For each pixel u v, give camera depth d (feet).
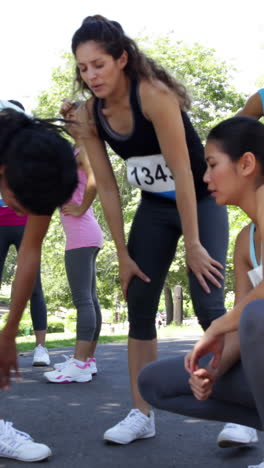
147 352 10.74
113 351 21.95
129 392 14.39
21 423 11.72
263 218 7.27
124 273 10.71
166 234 10.61
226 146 7.63
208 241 10.37
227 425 10.06
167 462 9.53
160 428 11.38
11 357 8.11
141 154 10.34
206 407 8.07
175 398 8.16
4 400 13.55
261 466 8.51
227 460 9.60
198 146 10.50
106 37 9.64
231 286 68.64
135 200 66.74
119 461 9.60
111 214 10.90
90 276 15.79
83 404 13.20
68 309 96.94
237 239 8.46
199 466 9.34
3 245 16.65
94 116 10.53
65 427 11.46
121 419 12.01
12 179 6.24
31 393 14.24
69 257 15.64
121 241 10.83
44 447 9.69
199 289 10.12
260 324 6.78
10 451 9.66
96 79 9.74
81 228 15.57
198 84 74.28
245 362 7.02
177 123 9.85
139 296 10.55
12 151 6.25
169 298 84.94
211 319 10.02
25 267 7.83
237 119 7.73
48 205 6.40
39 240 7.79
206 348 7.51
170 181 10.32
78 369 15.55
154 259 10.56
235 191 7.71
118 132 10.33
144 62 9.86
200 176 10.44
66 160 6.34
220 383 7.86
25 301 7.97
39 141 6.24
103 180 11.00
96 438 10.78
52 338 30.71
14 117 6.61
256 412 7.92
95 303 16.30
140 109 9.91
